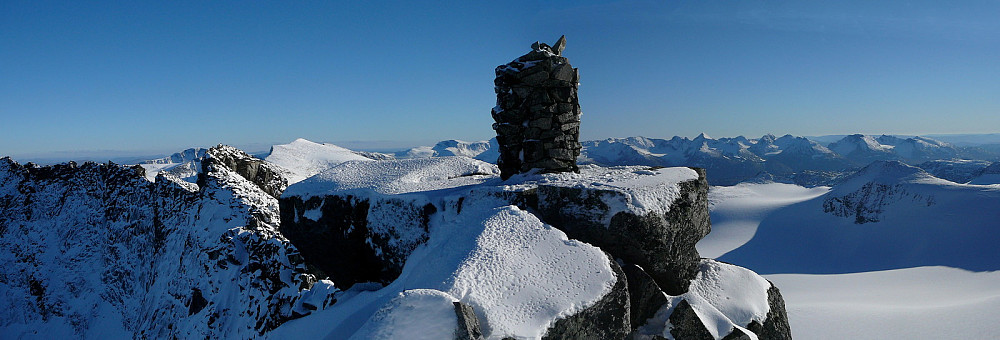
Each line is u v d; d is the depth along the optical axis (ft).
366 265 75.61
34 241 259.19
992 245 561.84
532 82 76.38
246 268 115.85
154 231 204.54
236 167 191.93
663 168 72.69
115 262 227.81
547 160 76.95
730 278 62.69
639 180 63.26
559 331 39.45
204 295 129.59
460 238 53.83
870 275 479.82
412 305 37.81
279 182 205.67
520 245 49.11
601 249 52.75
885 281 446.19
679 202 61.77
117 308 213.25
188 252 162.30
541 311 40.19
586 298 42.34
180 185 197.98
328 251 77.97
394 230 69.00
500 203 62.54
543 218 62.03
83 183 274.36
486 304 39.96
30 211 274.57
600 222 58.13
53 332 221.46
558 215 61.16
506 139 79.61
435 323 36.40
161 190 208.03
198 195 179.52
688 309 50.42
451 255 50.29
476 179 82.79
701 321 50.06
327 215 76.43
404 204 68.64
